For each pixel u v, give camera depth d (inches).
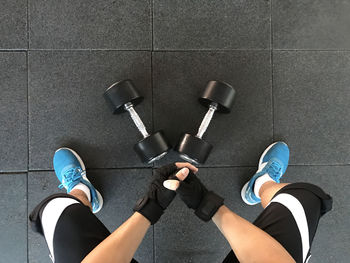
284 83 52.3
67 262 32.7
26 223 49.2
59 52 49.9
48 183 49.6
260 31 52.0
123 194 50.3
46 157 49.6
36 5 49.6
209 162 51.2
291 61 52.4
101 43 50.4
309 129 52.5
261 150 51.8
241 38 51.8
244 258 28.8
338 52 52.8
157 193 33.1
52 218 35.2
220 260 51.1
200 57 51.3
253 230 30.4
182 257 50.8
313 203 35.9
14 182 49.2
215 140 51.3
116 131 50.4
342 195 52.6
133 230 30.9
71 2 50.0
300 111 52.4
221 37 51.6
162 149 44.2
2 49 49.3
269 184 44.8
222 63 51.6
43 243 49.4
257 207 51.5
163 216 50.8
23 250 49.1
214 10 51.5
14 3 49.4
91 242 33.6
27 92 49.6
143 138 46.7
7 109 49.4
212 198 33.3
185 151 43.9
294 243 33.2
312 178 52.4
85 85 50.2
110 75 50.4
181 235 50.9
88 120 50.2
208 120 45.3
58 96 49.9
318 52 52.6
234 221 31.6
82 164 48.6
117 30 50.5
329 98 52.7
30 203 49.3
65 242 33.6
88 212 37.1
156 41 50.9
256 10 51.9
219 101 44.5
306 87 52.5
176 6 51.1
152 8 50.8
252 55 51.9
